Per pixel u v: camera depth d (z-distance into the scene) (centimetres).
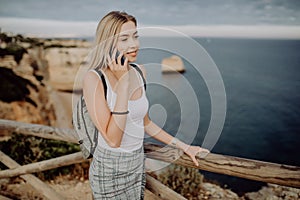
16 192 368
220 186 421
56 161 266
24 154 427
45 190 283
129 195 174
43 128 273
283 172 159
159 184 208
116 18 147
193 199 372
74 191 381
